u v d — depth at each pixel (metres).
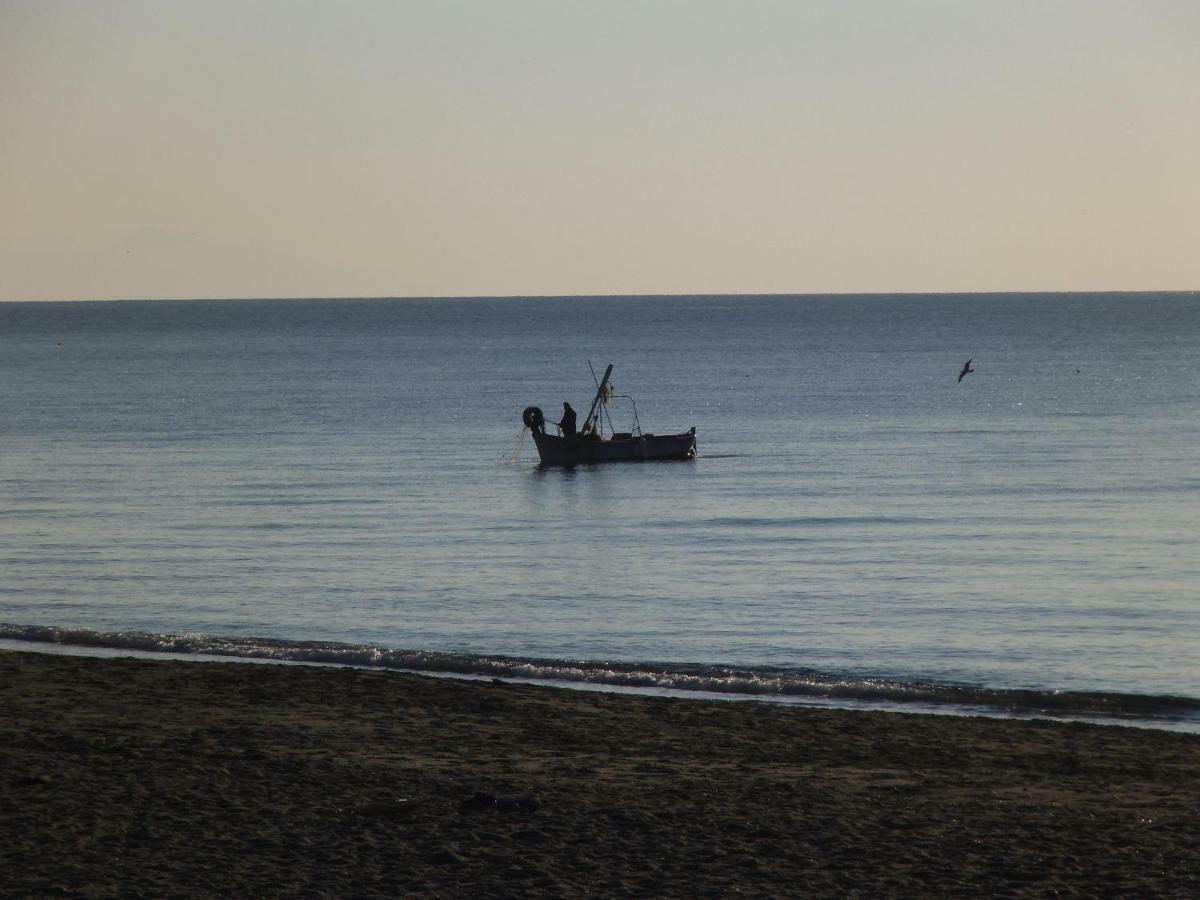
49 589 111.69
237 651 86.44
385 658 84.75
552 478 193.25
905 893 40.88
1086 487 175.38
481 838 45.66
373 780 52.66
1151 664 86.31
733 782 53.44
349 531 144.38
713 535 140.62
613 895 40.59
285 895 40.16
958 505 160.62
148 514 156.25
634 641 92.38
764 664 85.12
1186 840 45.72
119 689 70.19
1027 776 55.66
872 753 59.59
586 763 56.56
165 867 42.34
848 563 123.00
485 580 115.50
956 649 90.19
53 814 47.44
